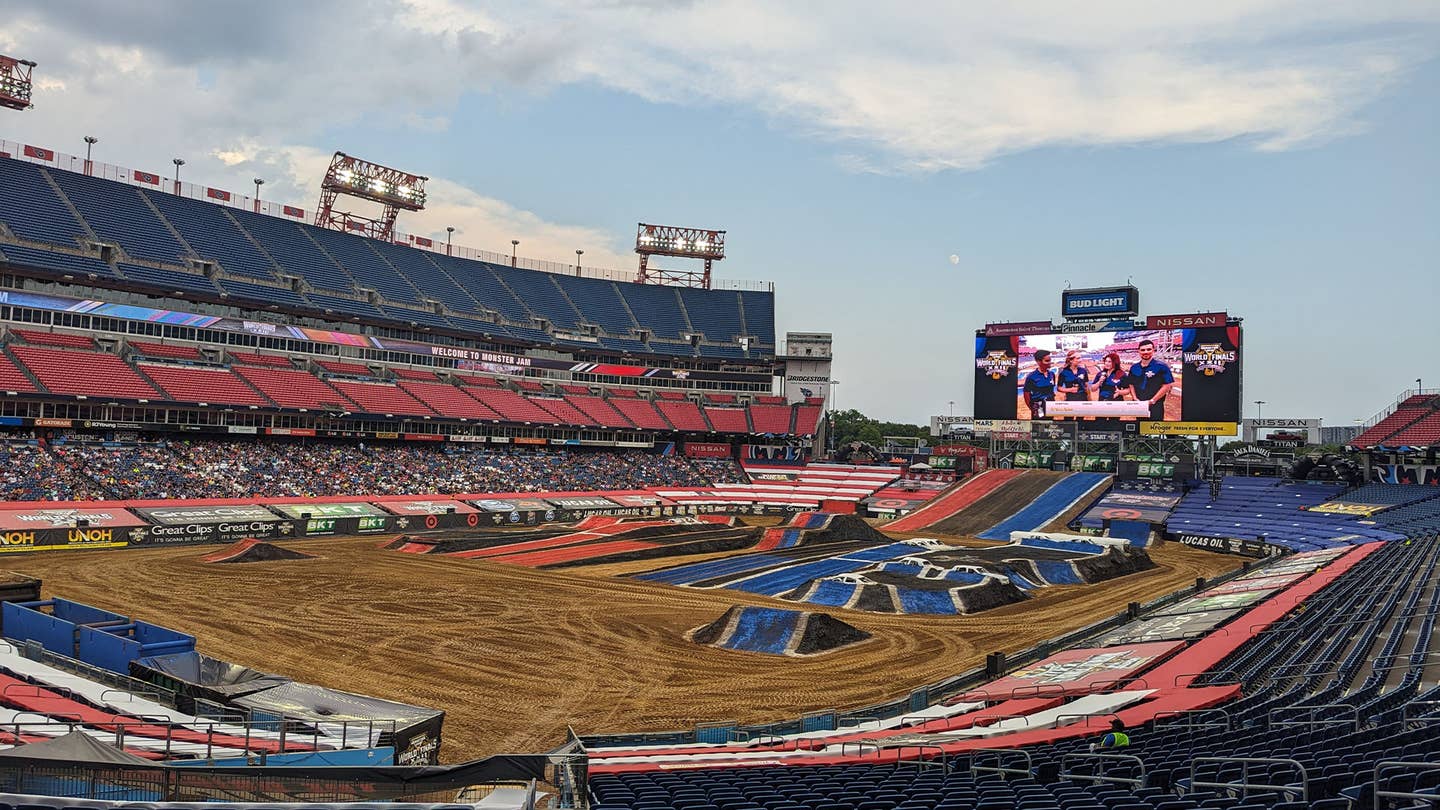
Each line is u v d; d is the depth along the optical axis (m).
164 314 95.06
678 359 136.12
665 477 121.88
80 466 79.69
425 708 31.03
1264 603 47.66
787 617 46.84
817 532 83.62
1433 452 97.69
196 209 106.25
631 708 34.78
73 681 30.41
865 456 138.88
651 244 148.38
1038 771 19.72
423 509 92.00
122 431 88.25
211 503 80.88
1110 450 118.62
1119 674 34.56
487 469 108.56
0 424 78.75
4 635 37.44
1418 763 13.79
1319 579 54.16
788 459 133.75
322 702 30.16
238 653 40.00
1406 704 23.44
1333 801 13.95
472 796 17.25
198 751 22.61
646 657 42.22
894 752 25.00
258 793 15.73
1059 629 50.28
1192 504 101.75
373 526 87.00
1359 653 32.16
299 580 58.44
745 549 79.56
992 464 123.06
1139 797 16.39
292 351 105.25
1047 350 105.94
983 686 36.50
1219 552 89.06
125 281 90.81
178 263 97.44
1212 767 18.52
